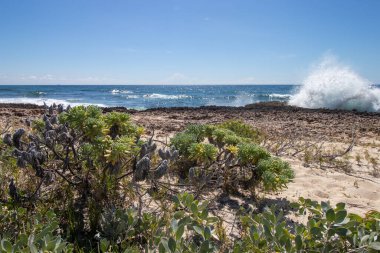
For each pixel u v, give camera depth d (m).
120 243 2.47
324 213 2.40
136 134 3.81
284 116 14.17
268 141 7.46
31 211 2.83
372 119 13.93
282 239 2.20
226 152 4.39
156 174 2.74
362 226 2.30
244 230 2.81
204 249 2.02
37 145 3.29
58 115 3.85
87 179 3.21
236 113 15.10
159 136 7.34
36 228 2.37
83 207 3.08
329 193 4.32
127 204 3.14
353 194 4.33
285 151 6.59
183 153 4.39
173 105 31.56
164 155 3.24
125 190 3.22
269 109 18.02
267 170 3.81
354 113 16.59
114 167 2.88
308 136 8.77
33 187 3.17
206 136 5.17
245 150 4.03
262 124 10.96
